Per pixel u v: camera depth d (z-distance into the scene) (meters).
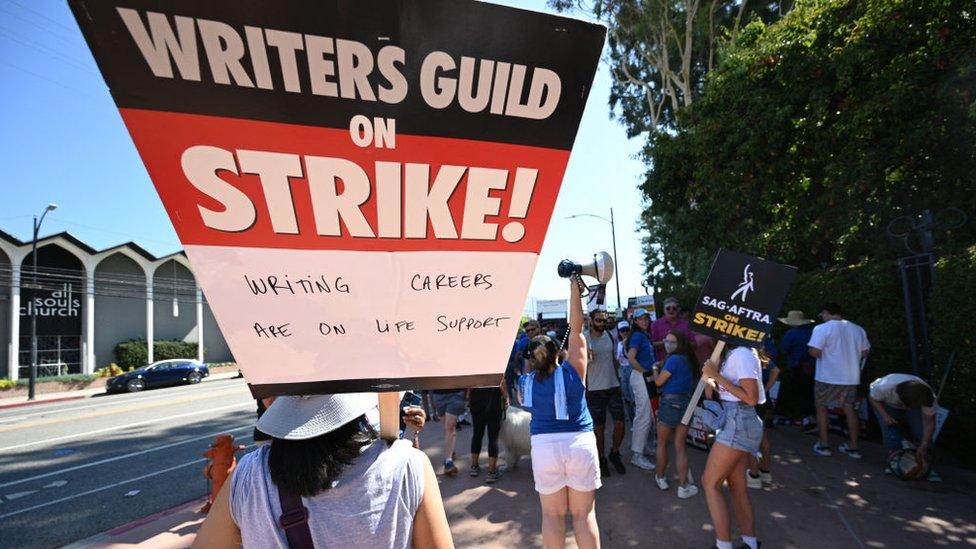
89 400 20.91
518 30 1.08
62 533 5.00
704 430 5.95
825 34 7.67
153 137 0.99
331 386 1.19
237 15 0.96
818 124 7.82
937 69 6.40
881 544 3.58
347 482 1.15
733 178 9.09
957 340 4.89
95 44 0.94
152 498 5.97
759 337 3.38
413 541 1.26
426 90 1.08
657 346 7.57
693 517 4.17
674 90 21.59
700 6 18.44
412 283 1.19
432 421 8.96
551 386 3.19
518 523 4.21
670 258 23.83
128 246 31.20
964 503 4.20
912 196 7.16
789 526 3.90
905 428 4.99
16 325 26.31
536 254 1.23
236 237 1.08
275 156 1.05
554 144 1.17
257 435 1.20
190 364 26.33
